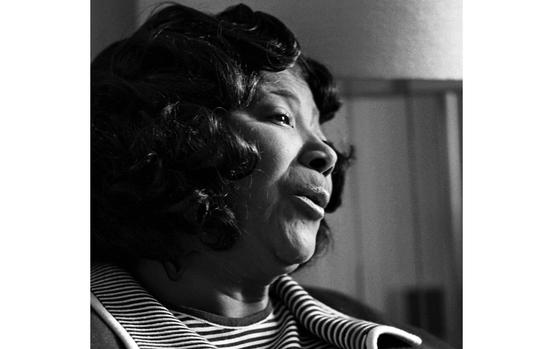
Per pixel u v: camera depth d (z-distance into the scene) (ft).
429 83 2.81
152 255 2.42
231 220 2.39
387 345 2.64
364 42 2.69
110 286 2.41
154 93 2.38
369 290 2.73
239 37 2.47
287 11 2.57
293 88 2.53
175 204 2.37
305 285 2.70
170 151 2.36
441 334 2.80
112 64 2.45
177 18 2.49
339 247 2.70
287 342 2.48
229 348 2.46
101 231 2.44
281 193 2.47
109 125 2.41
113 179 2.39
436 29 2.83
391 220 2.75
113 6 2.48
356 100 2.71
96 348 2.31
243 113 2.45
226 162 2.37
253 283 2.50
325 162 2.53
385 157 2.74
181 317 2.43
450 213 2.84
